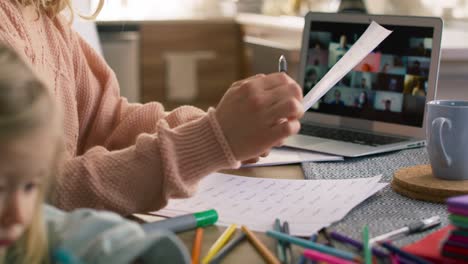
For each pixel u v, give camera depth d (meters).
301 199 0.96
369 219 0.87
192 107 1.28
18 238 0.57
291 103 0.87
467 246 0.67
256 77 0.93
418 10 3.30
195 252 0.75
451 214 0.68
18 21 1.08
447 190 0.94
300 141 1.33
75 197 0.90
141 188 0.89
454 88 2.32
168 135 0.90
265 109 0.87
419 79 1.36
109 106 1.35
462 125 0.97
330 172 1.12
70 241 0.59
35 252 0.58
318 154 1.24
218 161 0.88
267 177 1.10
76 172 0.90
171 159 0.88
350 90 1.46
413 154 1.25
